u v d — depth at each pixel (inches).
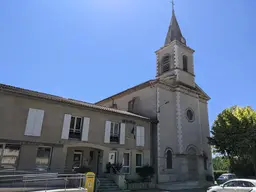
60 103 669.9
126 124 817.5
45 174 523.5
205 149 1104.2
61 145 641.6
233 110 1053.2
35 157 590.2
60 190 480.1
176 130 967.0
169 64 1139.3
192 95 1102.4
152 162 850.8
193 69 1190.3
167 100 986.1
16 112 586.9
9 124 568.7
